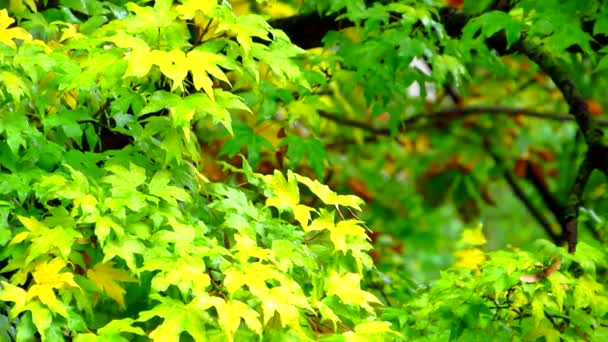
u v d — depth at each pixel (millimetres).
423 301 6055
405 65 6766
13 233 4789
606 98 11727
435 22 6902
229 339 4277
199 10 5004
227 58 4684
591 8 6520
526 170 11680
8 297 4348
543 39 7090
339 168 10992
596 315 5684
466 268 6473
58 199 5184
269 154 8375
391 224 12086
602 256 6109
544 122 12766
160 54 4492
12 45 4824
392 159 12469
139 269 4461
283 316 4488
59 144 5270
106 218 4551
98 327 4773
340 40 7168
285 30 7637
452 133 12367
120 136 5789
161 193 4789
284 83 5000
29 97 4906
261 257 4641
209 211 5352
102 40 4680
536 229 15852
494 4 7355
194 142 5422
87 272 4652
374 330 4859
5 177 4816
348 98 9930
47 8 6520
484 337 5566
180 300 4754
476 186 12312
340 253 5277
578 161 11461
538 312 5438
